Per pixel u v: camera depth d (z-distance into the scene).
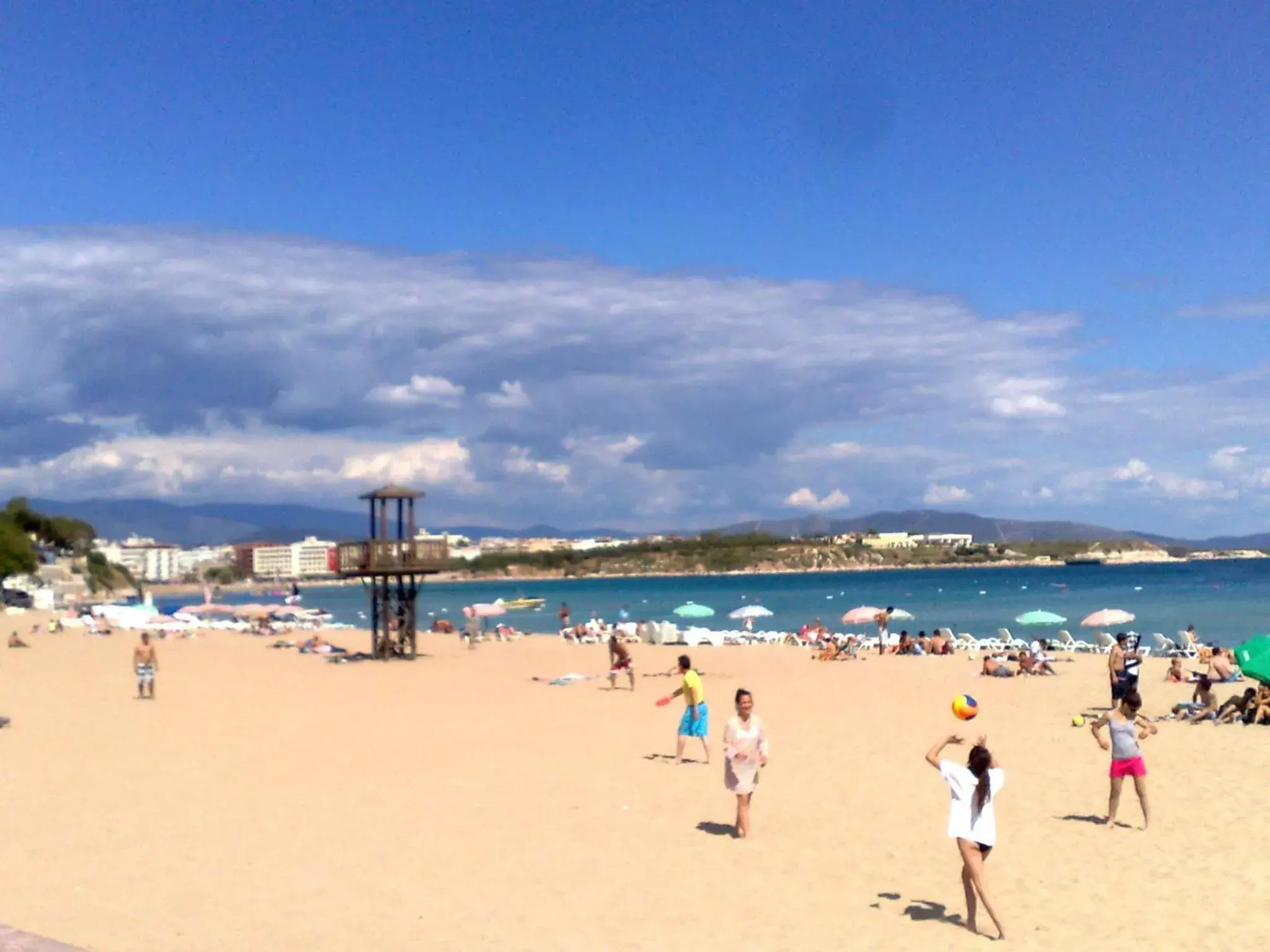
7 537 96.38
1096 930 9.05
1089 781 15.25
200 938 8.83
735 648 44.84
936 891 10.30
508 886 10.38
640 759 17.39
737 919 9.44
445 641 50.00
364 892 10.16
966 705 9.12
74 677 32.81
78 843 12.02
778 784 15.35
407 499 40.28
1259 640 20.55
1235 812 13.12
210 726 21.45
